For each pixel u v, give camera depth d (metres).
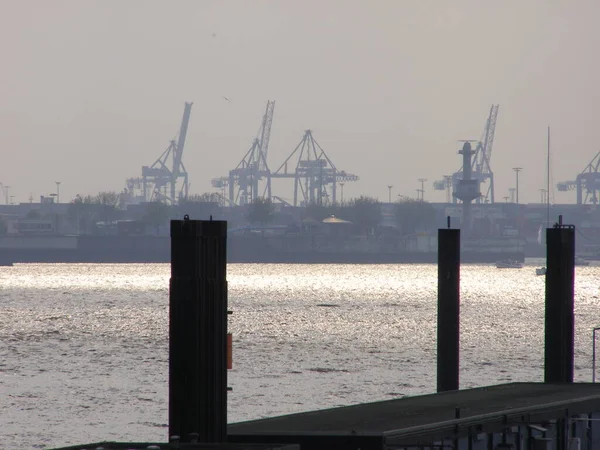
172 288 65.12
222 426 66.19
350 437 61.69
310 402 176.12
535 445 70.94
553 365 115.62
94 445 55.16
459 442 66.25
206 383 65.69
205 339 65.69
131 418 159.12
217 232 66.50
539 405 73.94
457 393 86.44
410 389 193.75
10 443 139.12
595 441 79.19
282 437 63.72
